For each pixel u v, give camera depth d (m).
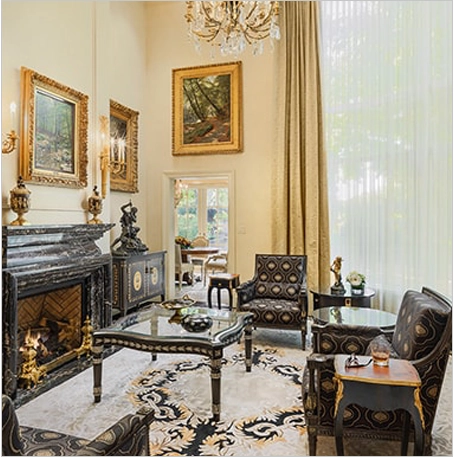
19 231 2.78
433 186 4.23
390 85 4.53
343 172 4.91
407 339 2.14
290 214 5.08
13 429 1.10
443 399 2.75
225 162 5.61
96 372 2.68
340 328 2.47
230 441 2.20
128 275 4.65
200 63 5.70
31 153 3.21
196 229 9.85
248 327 3.19
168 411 2.54
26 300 3.41
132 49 5.61
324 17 4.99
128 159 5.48
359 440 2.21
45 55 3.42
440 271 4.17
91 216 4.04
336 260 4.27
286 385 2.93
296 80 5.05
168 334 2.66
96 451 1.24
